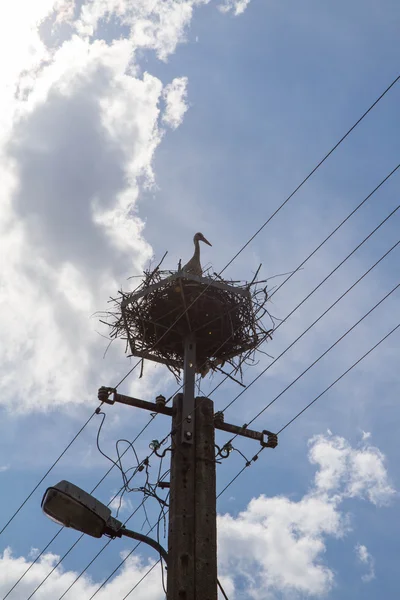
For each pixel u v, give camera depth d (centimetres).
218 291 1603
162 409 1395
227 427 1395
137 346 1619
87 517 1335
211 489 1299
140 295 1611
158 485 1350
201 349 1572
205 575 1217
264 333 1583
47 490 1334
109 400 1385
